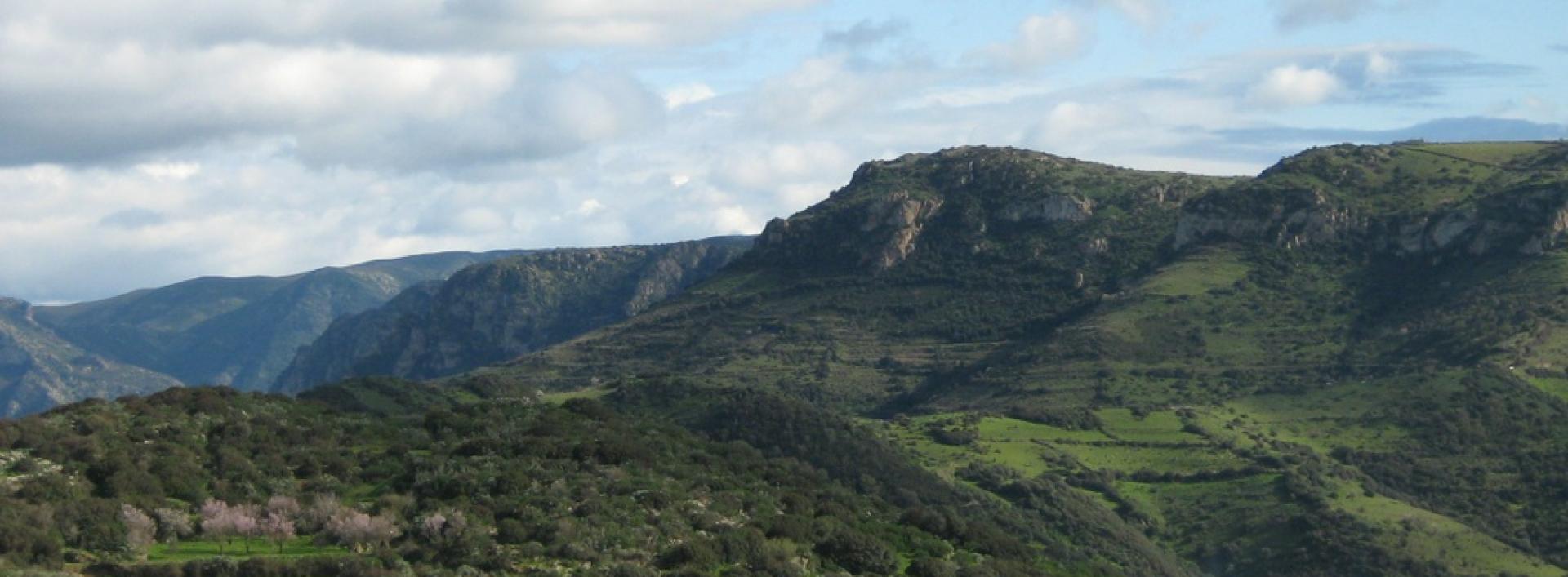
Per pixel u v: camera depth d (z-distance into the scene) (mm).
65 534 107000
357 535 113125
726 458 161375
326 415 154375
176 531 113750
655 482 131500
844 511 138750
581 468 133500
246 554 110562
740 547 116812
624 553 113375
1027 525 198500
